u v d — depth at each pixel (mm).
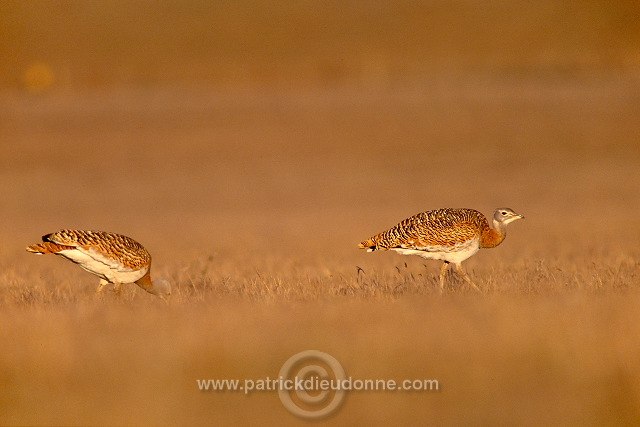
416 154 165000
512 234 84938
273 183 147750
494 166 152125
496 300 37781
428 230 47344
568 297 37688
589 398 29516
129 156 171750
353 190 137875
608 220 95125
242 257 66250
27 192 144125
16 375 31078
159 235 98062
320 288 44312
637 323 33094
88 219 117312
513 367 31031
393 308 36656
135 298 44719
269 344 32125
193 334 32875
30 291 46594
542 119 184375
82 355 32000
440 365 31047
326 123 192375
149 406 29266
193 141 181875
